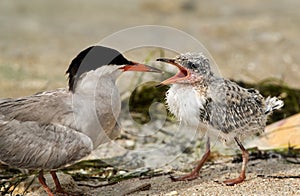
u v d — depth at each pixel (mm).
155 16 28719
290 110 14102
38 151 9508
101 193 10391
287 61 20141
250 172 10875
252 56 20750
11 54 21062
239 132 10383
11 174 11305
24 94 16094
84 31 25250
